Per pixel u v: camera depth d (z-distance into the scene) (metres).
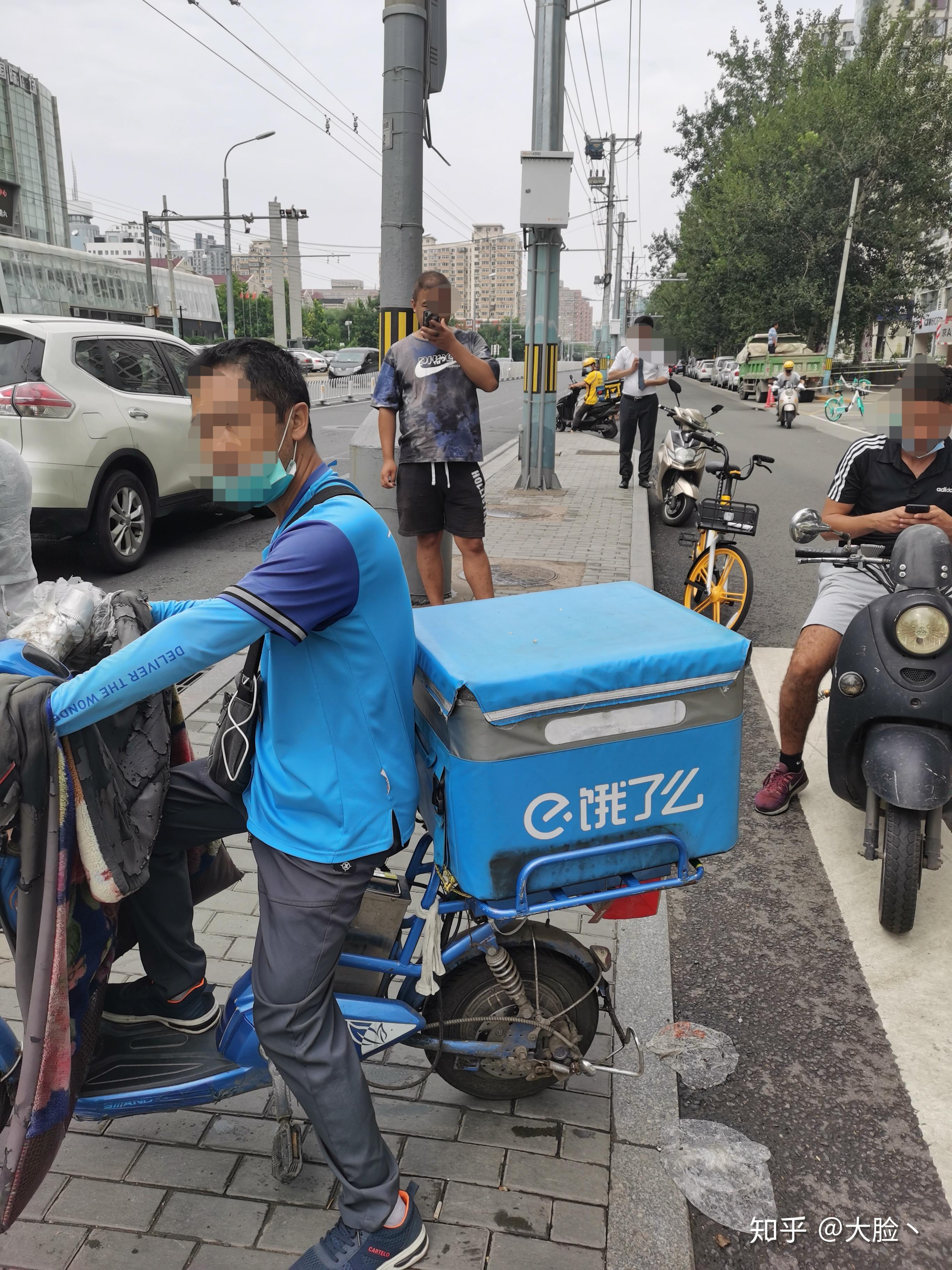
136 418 7.61
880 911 3.33
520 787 1.86
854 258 43.31
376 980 2.19
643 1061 2.52
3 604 1.95
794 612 6.99
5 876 1.80
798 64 53.97
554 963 2.28
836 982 3.05
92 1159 2.25
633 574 7.71
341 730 1.79
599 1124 2.41
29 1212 2.11
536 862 1.90
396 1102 2.45
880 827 3.95
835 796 4.28
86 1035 1.94
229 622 1.60
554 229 11.16
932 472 3.64
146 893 2.17
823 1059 2.70
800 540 3.70
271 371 1.68
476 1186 2.20
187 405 8.35
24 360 6.89
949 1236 2.17
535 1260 2.03
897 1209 2.23
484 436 20.27
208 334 64.94
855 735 3.29
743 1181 2.28
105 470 7.29
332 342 123.19
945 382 3.42
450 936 2.28
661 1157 2.32
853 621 3.34
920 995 2.98
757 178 43.91
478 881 1.90
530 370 11.76
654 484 11.29
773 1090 2.58
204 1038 2.25
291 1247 2.04
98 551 7.43
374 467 6.32
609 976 3.00
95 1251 2.02
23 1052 1.85
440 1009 2.20
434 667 1.89
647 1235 2.10
